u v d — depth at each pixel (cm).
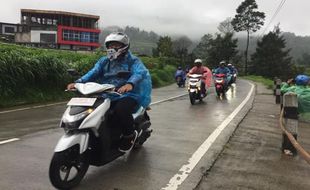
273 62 8512
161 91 2433
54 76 1681
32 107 1388
